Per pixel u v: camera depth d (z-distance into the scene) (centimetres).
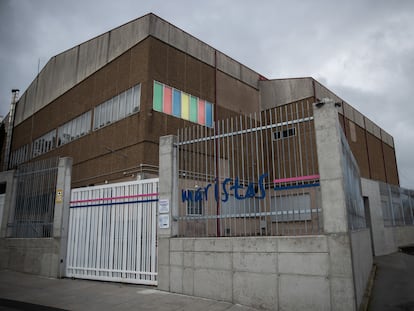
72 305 670
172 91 1769
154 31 1736
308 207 618
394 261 1396
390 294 780
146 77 1658
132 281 846
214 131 796
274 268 611
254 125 743
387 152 3625
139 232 868
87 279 942
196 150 806
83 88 2144
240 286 648
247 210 689
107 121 1870
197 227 760
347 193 628
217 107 2023
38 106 2706
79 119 2134
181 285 734
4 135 3291
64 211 1030
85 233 983
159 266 782
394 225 1989
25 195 1205
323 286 558
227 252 674
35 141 2659
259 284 624
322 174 593
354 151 2664
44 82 2673
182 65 1858
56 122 2389
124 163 1688
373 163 3089
